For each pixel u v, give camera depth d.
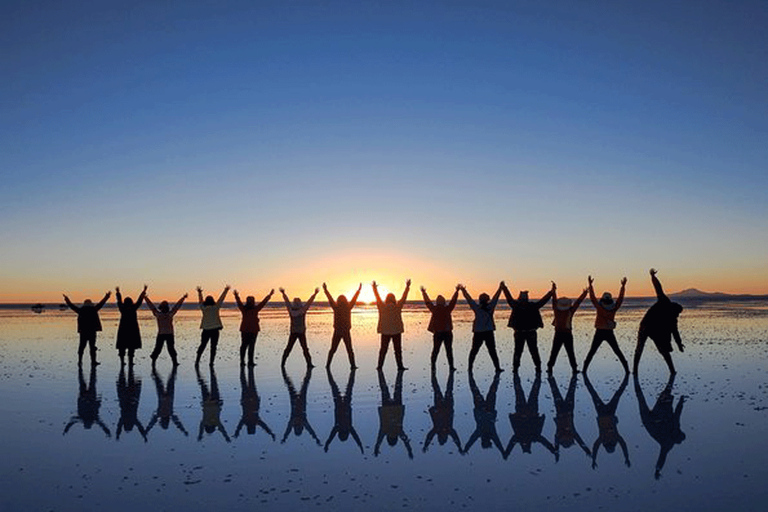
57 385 13.78
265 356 19.81
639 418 9.73
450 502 6.05
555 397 11.76
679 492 6.23
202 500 6.18
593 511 5.74
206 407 11.13
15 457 7.86
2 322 43.34
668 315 14.09
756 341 22.03
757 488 6.30
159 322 16.92
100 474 7.10
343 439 8.73
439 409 10.82
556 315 14.84
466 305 78.19
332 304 16.30
